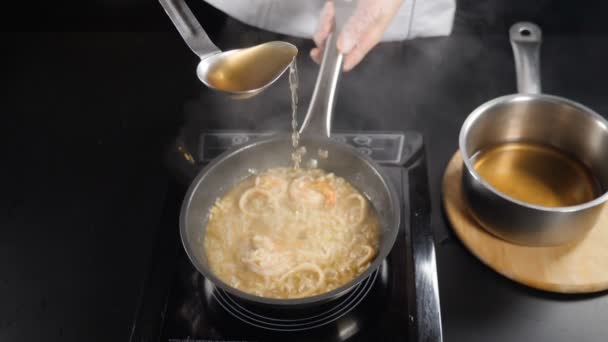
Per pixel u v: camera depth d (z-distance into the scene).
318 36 0.86
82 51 1.04
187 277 0.74
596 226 0.76
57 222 0.81
